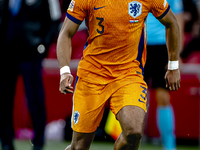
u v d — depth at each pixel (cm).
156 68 1975
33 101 1941
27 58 1919
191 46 2875
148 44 1973
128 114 1202
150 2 1293
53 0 1939
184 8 3234
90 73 1329
